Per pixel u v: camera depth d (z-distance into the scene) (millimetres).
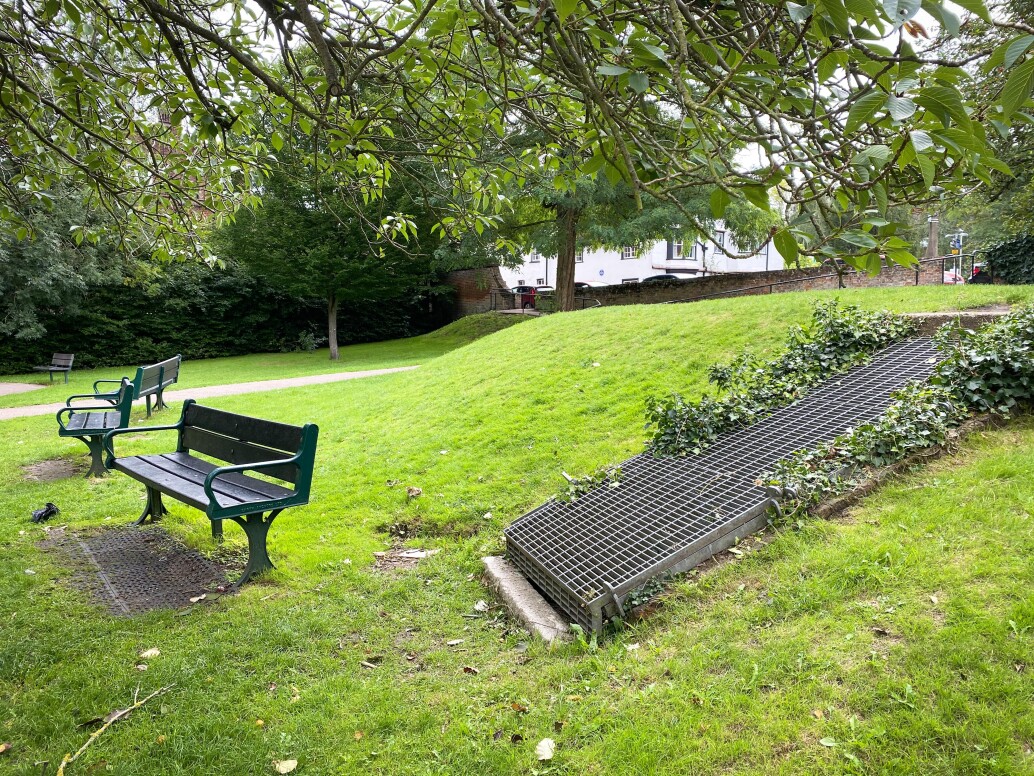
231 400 11617
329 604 3619
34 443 8594
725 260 32688
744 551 3326
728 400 4840
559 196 16312
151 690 2748
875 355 5195
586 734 2340
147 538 4750
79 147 4605
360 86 2951
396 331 31719
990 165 1187
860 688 2229
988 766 1829
